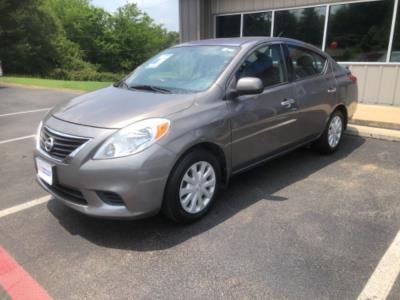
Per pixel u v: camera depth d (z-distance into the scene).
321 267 2.63
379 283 2.47
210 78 3.54
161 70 4.00
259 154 3.87
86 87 13.27
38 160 3.22
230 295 2.38
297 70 4.39
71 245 2.97
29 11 32.38
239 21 10.30
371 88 8.24
